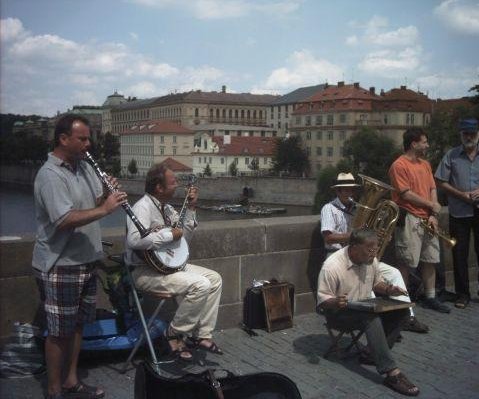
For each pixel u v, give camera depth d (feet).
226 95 509.76
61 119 13.35
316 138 370.94
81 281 13.69
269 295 19.80
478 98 187.73
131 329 16.39
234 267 20.31
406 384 15.11
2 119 611.88
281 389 12.32
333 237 19.84
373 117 352.69
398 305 15.83
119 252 18.25
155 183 16.24
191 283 15.66
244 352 17.79
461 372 16.62
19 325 15.92
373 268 17.12
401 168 21.40
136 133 438.81
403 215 21.44
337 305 16.03
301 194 318.24
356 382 15.76
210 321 16.66
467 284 23.54
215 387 11.61
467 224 23.39
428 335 19.75
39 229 13.48
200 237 19.53
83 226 13.78
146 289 15.96
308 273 22.22
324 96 372.38
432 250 22.17
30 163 482.28
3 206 310.86
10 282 16.52
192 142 425.28
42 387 14.84
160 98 540.11
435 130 220.64
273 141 391.24
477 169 23.08
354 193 20.35
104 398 14.38
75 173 13.61
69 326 13.64
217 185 346.13
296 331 19.94
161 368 16.11
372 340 15.53
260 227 20.79
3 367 15.30
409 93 343.87
